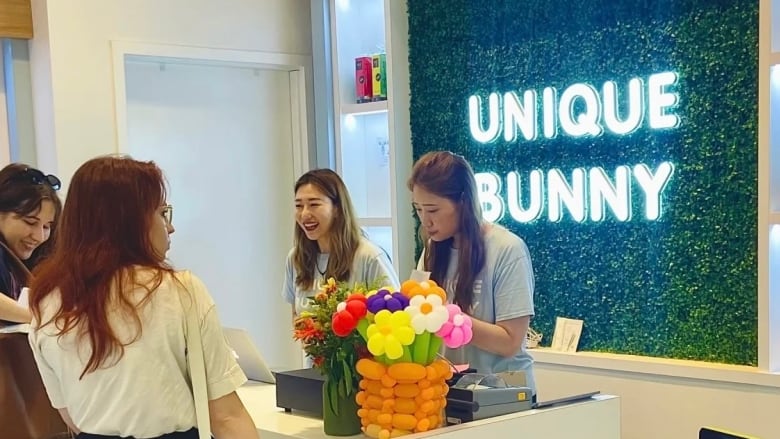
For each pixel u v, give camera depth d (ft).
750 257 11.11
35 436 7.67
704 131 11.48
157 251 6.37
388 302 6.67
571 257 13.19
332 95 16.10
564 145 13.17
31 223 9.71
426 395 6.70
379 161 16.03
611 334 12.74
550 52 13.28
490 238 8.61
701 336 11.69
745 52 11.00
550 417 7.34
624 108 12.42
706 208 11.53
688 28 11.59
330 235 10.78
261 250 16.14
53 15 13.26
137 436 6.11
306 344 7.18
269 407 8.52
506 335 8.32
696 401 11.43
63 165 13.37
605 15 12.55
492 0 13.98
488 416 7.10
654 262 12.16
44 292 6.17
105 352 5.94
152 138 14.71
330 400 7.17
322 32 16.05
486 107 14.23
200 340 6.25
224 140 15.64
